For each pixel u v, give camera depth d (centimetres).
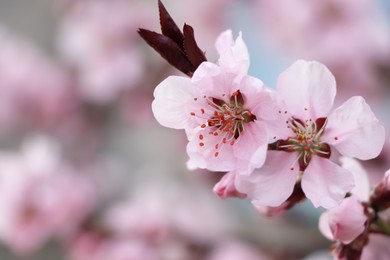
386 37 80
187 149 37
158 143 98
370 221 38
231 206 85
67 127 100
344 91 81
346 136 37
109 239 82
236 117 37
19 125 100
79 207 81
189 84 37
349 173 37
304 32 81
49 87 100
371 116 37
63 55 101
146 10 92
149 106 93
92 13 93
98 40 92
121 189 93
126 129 100
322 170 37
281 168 37
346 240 38
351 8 80
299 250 76
